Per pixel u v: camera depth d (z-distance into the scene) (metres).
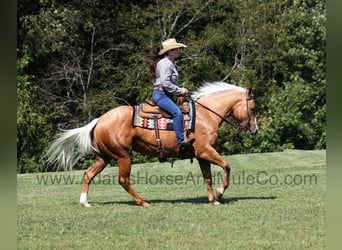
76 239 9.72
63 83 30.89
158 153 12.34
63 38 29.86
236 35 31.36
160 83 12.14
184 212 11.66
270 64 32.16
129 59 30.66
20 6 29.41
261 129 30.39
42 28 29.23
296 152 23.80
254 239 9.50
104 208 12.29
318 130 30.77
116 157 12.38
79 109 30.47
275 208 11.89
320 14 31.62
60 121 30.17
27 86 28.64
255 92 31.45
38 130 27.77
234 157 22.70
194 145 12.27
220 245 9.16
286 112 30.47
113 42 31.34
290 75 32.31
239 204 12.43
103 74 30.89
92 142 12.56
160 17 31.59
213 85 12.81
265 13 31.66
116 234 10.00
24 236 9.92
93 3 30.11
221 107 12.59
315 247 9.02
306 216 11.08
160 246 9.20
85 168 28.52
